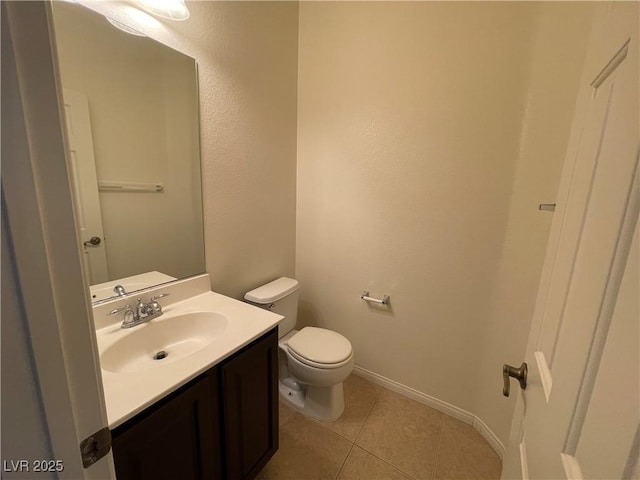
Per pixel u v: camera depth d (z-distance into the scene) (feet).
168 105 3.83
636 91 1.09
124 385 2.48
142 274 3.82
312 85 5.90
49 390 1.08
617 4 1.45
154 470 2.51
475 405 5.16
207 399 2.94
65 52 2.90
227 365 3.11
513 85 4.09
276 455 4.58
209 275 4.68
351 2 5.21
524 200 4.09
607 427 1.01
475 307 4.92
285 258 6.48
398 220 5.41
